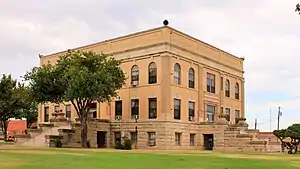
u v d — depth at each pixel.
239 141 42.47
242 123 46.91
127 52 46.59
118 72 40.00
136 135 44.72
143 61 45.03
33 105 55.84
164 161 18.36
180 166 16.11
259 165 17.86
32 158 18.08
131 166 15.48
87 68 37.62
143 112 44.38
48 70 39.31
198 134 46.25
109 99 39.41
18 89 48.72
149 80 44.34
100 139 45.75
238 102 56.44
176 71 44.50
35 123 63.75
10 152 22.39
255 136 46.22
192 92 46.66
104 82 37.09
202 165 16.88
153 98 43.69
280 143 43.66
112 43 48.31
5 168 13.73
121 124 46.03
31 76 39.22
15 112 51.38
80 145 40.06
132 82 45.84
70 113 51.81
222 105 51.97
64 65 39.38
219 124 44.38
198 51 48.25
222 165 17.22
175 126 43.28
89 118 43.81
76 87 36.09
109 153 23.83
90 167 14.70
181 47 45.25
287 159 24.38
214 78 51.19
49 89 38.66
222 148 43.69
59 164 15.44
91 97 36.81
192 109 46.50
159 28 43.78
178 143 43.91
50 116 54.97
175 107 43.88
